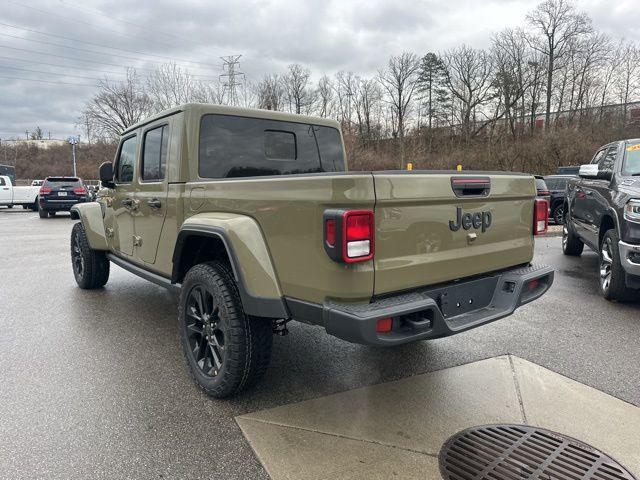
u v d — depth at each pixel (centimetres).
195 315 329
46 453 247
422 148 4306
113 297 573
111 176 480
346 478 227
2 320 476
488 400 306
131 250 458
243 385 299
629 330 442
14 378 339
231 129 378
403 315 237
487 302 306
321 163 448
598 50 4534
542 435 265
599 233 581
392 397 312
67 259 862
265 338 295
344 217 222
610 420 281
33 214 2172
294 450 251
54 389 322
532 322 467
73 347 402
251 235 276
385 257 241
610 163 616
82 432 268
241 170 385
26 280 673
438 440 260
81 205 586
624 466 236
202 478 229
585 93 4491
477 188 286
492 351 391
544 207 345
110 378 341
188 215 346
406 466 237
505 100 4744
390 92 5784
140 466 238
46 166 6831
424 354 386
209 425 277
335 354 388
